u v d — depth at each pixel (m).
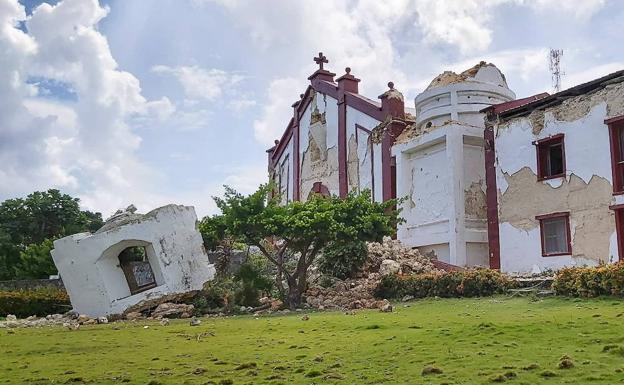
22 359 9.32
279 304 20.11
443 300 17.86
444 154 24.39
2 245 47.22
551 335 8.48
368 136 29.52
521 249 20.42
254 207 19.42
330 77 34.72
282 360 8.00
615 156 17.64
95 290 19.69
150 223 20.03
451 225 23.27
